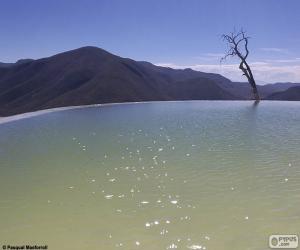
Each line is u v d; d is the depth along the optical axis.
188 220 9.27
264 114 39.66
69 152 18.53
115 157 17.11
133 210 10.00
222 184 12.27
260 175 13.30
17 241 8.30
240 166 14.74
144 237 8.36
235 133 24.77
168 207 10.18
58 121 34.47
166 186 12.16
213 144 20.30
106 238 8.34
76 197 11.16
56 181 12.98
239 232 8.53
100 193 11.50
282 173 13.52
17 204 10.61
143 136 24.00
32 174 13.96
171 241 8.14
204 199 10.79
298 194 11.05
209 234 8.46
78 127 29.47
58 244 8.13
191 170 14.25
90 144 20.95
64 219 9.46
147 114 41.78
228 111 44.25
